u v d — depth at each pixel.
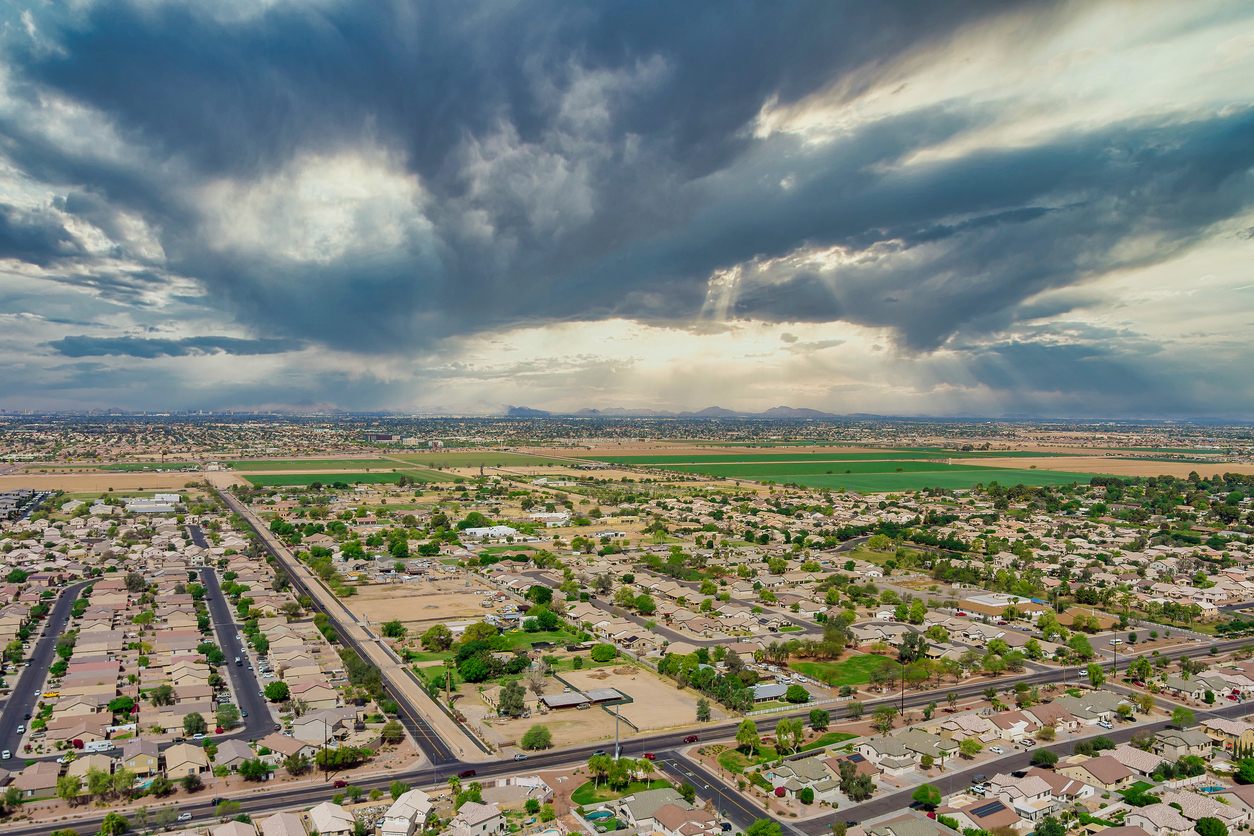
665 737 176.88
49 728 171.75
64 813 140.62
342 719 178.50
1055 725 184.75
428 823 136.88
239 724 180.12
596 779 155.50
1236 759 169.12
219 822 137.25
